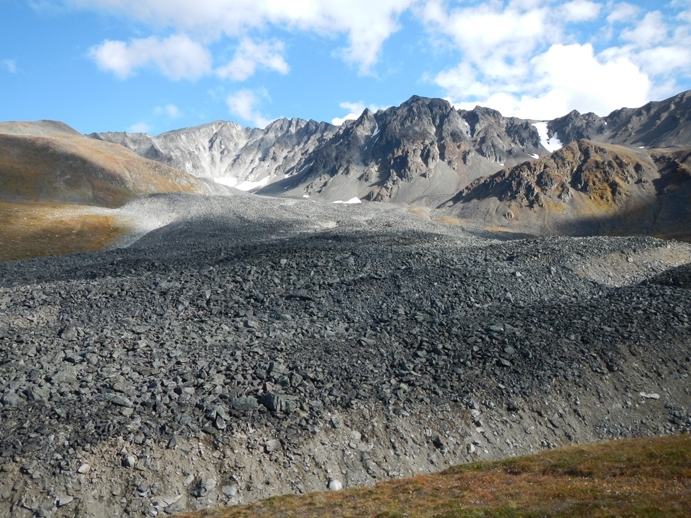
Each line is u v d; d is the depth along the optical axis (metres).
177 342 30.53
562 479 20.39
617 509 17.06
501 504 18.20
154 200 146.12
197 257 61.38
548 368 29.41
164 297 40.34
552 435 25.62
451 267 50.50
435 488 20.47
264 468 21.22
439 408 25.83
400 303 41.34
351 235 85.19
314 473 21.61
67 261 68.69
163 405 23.16
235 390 24.95
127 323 33.81
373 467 22.50
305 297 40.97
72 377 24.42
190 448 21.16
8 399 21.81
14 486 18.28
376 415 24.72
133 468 19.81
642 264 59.44
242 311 37.69
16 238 93.25
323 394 25.59
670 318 34.94
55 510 17.92
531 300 45.12
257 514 18.23
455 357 30.41
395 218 154.12
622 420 26.67
